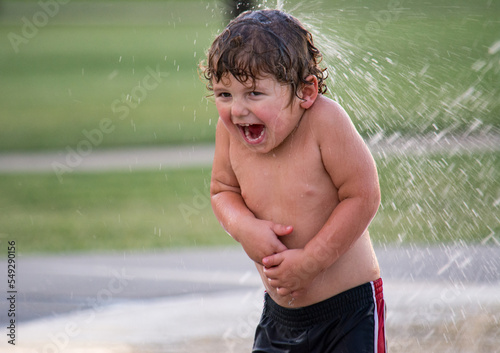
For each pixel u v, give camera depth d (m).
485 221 18.16
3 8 102.12
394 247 16.17
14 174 28.42
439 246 16.14
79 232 19.09
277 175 6.98
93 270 15.31
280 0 9.63
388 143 26.06
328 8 49.56
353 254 7.05
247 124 6.54
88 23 100.94
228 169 7.44
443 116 29.44
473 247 15.95
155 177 26.95
